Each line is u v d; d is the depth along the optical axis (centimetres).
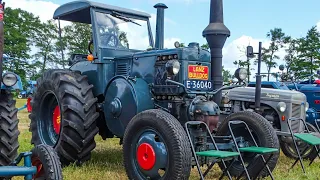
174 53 468
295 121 643
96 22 553
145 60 505
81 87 513
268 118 650
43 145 322
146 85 491
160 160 387
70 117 494
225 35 480
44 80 550
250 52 601
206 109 432
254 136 479
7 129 455
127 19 589
